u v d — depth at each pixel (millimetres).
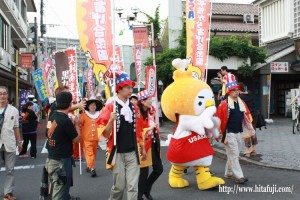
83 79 17391
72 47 8898
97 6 6508
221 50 16875
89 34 6500
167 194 6492
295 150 10125
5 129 6145
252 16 26297
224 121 6875
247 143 9375
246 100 9539
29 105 11055
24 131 11039
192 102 6441
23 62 24703
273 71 18797
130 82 4918
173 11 19391
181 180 6945
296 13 19922
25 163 10156
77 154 8867
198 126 6426
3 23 23781
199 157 6484
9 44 25797
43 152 12320
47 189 5352
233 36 18219
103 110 4922
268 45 22609
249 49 17125
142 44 14188
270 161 8758
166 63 17625
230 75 7070
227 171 7434
